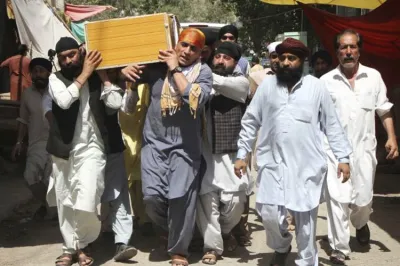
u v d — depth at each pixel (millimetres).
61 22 15172
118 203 6219
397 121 11805
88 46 5785
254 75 7676
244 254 6586
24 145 9617
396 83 10688
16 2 14562
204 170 6074
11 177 11094
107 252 6562
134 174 6930
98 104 5859
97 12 23625
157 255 6477
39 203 9203
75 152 5777
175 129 5805
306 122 5418
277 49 5480
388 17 9961
